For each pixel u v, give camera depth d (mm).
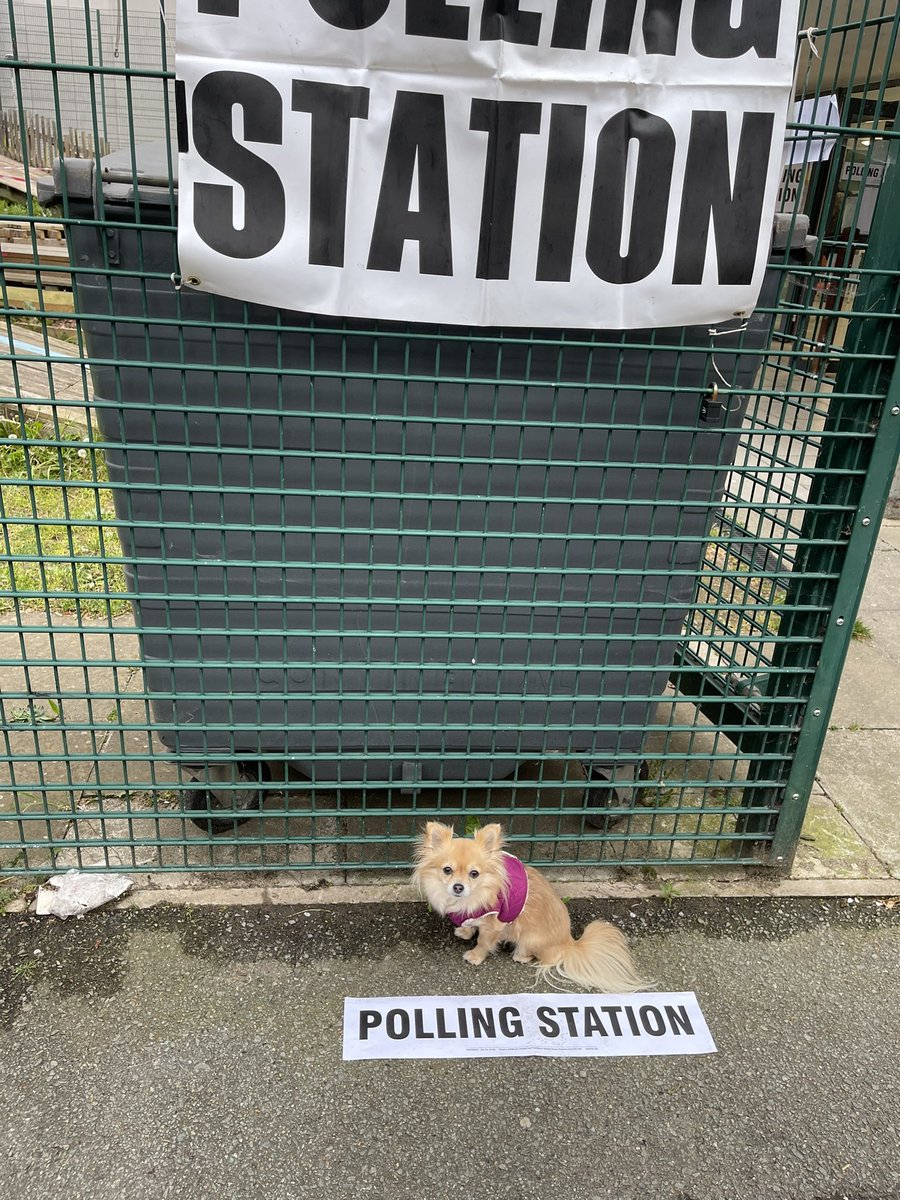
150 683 1609
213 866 1662
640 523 1587
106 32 2559
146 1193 1174
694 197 1293
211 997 1466
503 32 1188
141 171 1294
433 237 1270
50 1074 1324
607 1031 1450
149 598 1441
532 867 1736
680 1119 1315
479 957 1549
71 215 1279
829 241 1546
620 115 1240
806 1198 1217
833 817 2018
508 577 1503
